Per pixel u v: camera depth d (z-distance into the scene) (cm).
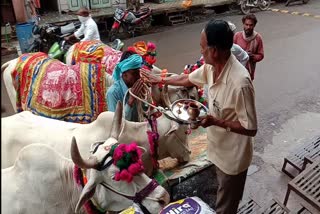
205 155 345
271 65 745
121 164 193
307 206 376
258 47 482
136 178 201
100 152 201
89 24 640
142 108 301
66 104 379
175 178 312
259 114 559
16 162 224
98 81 379
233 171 263
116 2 1032
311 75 698
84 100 380
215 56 227
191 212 235
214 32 218
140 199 204
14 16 889
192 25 1067
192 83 287
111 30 925
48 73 386
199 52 817
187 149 327
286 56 793
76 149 180
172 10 1054
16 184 219
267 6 1255
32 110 394
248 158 262
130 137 277
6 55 797
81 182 216
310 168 353
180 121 242
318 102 596
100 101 381
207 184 349
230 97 236
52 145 276
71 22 835
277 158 456
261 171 432
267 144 485
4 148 283
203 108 251
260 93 626
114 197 212
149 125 300
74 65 396
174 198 336
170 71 712
